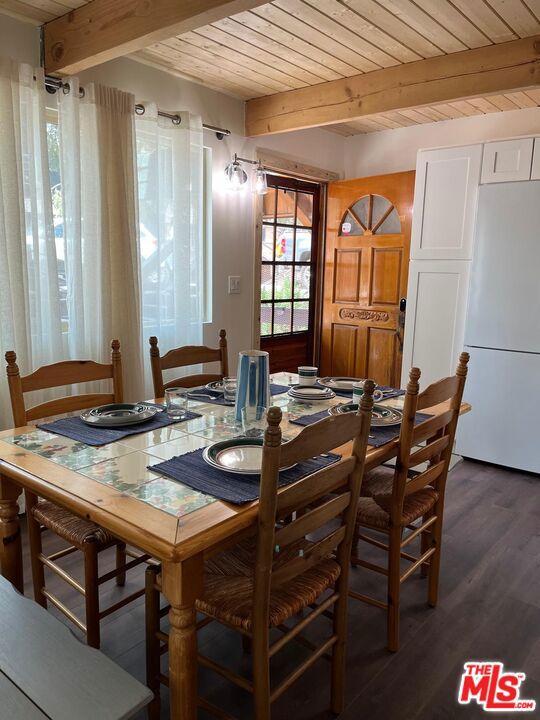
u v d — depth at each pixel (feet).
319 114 11.10
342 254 14.89
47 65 8.50
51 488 4.35
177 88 10.71
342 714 5.11
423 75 9.62
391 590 5.84
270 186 13.80
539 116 12.36
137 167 9.82
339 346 15.21
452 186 11.55
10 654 3.23
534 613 6.66
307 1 7.45
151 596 4.95
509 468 11.44
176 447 5.33
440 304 12.05
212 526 3.78
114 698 2.90
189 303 11.07
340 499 4.75
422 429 5.81
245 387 5.90
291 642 6.12
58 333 8.85
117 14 7.34
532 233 10.52
